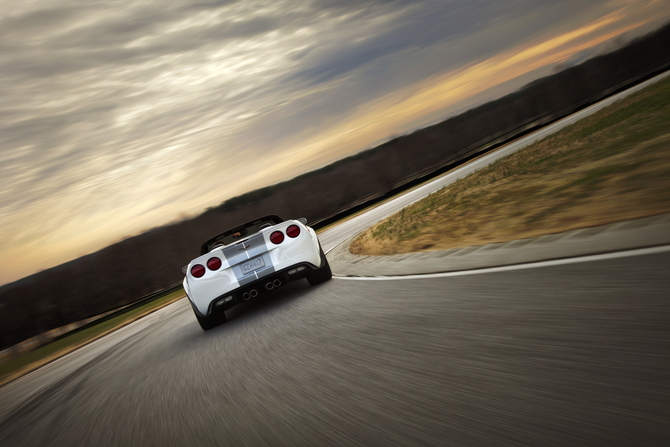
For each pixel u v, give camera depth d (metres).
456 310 2.98
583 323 2.13
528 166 10.68
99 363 6.12
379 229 10.48
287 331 3.81
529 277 3.26
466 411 1.64
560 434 1.35
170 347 5.11
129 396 3.47
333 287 5.29
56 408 4.00
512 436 1.40
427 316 3.04
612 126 12.30
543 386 1.66
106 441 2.55
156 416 2.71
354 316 3.63
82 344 14.61
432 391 1.88
